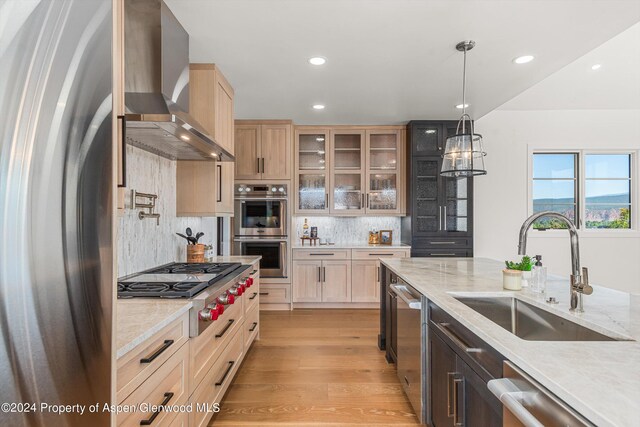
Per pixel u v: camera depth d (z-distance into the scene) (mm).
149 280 1987
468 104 3824
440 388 1719
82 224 768
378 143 4824
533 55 2607
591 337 1278
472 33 2295
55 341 722
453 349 1540
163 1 1946
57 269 723
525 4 1966
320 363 2902
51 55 706
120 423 1039
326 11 2043
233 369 2381
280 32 2283
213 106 2730
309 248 4602
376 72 2939
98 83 798
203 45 2467
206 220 3682
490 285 2002
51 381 717
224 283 2037
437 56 2627
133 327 1206
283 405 2258
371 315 4324
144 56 1930
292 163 4672
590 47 2488
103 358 813
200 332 1628
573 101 4508
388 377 2646
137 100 1920
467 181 4477
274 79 3090
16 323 667
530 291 1844
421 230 4512
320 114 4273
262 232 4582
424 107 3953
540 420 862
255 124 4590
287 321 4074
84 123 769
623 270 4820
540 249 4844
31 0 675
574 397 725
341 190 4898
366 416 2133
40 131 690
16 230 663
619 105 4656
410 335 2141
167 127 1766
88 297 780
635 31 2951
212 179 2855
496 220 4844
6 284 653
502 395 938
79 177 761
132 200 2168
